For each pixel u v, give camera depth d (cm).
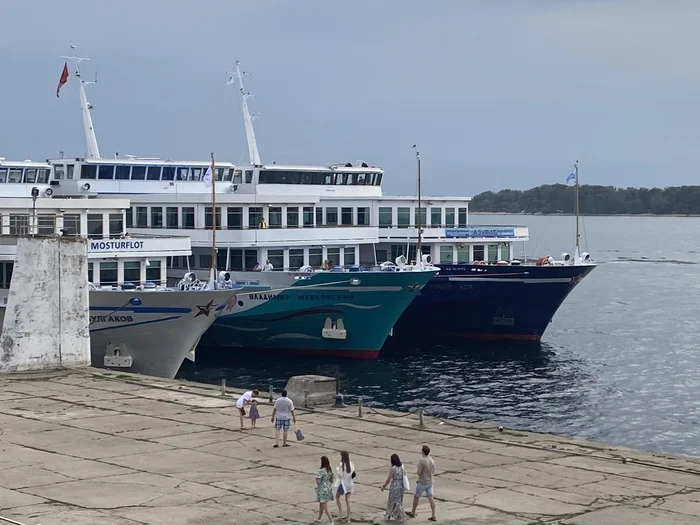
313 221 7975
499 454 3916
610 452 3975
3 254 6212
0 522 3022
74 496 3303
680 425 6009
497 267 8475
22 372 5475
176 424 4325
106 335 6462
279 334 7744
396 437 4150
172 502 3253
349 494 3102
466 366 7656
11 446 3950
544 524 3091
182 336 6419
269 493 3359
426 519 3122
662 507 3269
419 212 8006
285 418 3962
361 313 7569
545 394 6750
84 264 5647
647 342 9106
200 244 7619
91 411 4566
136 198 7875
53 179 8169
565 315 11281
